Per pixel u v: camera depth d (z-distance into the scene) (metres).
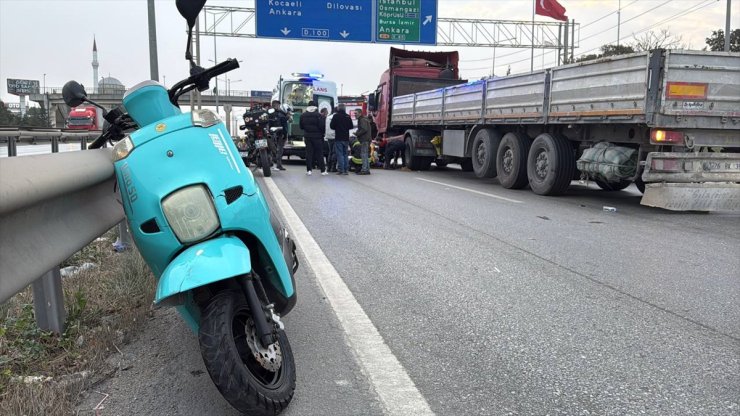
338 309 4.40
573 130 10.59
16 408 2.73
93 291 4.46
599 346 3.71
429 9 28.45
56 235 3.12
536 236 7.13
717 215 8.88
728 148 9.16
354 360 3.51
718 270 5.53
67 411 2.81
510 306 4.48
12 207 2.52
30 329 3.64
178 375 3.29
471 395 3.08
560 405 2.97
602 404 2.97
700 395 3.06
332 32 27.84
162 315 4.24
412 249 6.39
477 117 13.48
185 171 3.00
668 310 4.39
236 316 2.80
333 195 10.96
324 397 3.05
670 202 8.67
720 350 3.64
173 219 2.86
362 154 15.79
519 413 2.89
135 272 4.78
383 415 2.88
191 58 3.91
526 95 11.38
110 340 3.64
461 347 3.70
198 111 3.36
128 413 2.87
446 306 4.48
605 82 9.14
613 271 5.50
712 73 8.31
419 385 3.19
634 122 8.58
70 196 3.43
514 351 3.63
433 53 20.84
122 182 3.07
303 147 20.30
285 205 9.55
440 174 16.56
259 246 3.08
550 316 4.26
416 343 3.76
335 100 22.44
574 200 10.56
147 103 3.58
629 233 7.35
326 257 6.00
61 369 3.27
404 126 19.12
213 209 2.91
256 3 27.14
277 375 2.82
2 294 2.46
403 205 9.71
